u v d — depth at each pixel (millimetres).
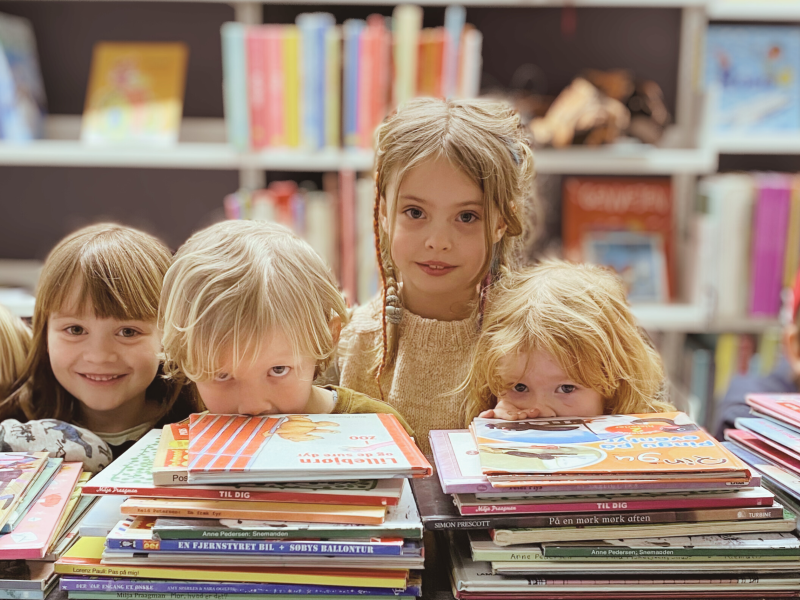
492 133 726
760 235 1768
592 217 1940
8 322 808
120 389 739
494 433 640
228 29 1622
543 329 688
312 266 675
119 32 2002
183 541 538
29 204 2094
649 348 781
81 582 549
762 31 1865
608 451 590
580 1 1702
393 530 541
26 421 804
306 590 552
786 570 571
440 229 730
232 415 652
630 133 1745
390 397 823
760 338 1821
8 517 571
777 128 1871
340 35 1635
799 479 644
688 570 566
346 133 1685
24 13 1982
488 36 1997
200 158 1705
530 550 560
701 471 551
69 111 2039
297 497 547
